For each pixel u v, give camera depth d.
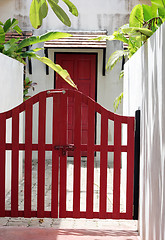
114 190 4.58
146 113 4.03
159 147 3.27
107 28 9.94
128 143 4.57
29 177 4.64
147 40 4.03
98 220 5.07
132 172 4.59
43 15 2.21
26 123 4.62
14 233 4.38
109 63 6.77
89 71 10.03
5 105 5.85
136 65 5.01
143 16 4.75
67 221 4.97
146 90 4.06
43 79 10.04
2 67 5.61
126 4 9.91
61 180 4.61
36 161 9.66
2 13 9.93
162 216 3.09
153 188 3.53
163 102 3.12
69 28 9.92
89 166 4.58
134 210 4.55
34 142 9.88
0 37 6.82
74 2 9.94
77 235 4.37
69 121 10.02
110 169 8.79
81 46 9.35
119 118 4.56
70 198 6.09
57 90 4.61
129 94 5.91
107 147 4.57
